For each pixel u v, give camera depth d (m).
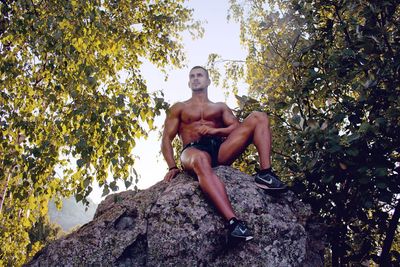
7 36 4.72
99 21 4.63
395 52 3.37
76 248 2.58
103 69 5.48
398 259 3.55
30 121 4.65
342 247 3.73
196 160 2.76
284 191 2.85
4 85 4.83
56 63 4.48
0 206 5.48
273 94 5.10
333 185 3.46
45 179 4.89
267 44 5.56
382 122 2.95
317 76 3.59
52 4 4.52
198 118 3.30
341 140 3.03
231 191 2.74
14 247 6.34
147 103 3.90
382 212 3.53
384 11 3.49
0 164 4.86
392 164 3.01
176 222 2.56
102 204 3.16
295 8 4.06
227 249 2.53
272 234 2.57
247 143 3.12
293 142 3.89
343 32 3.92
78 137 3.77
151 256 2.50
